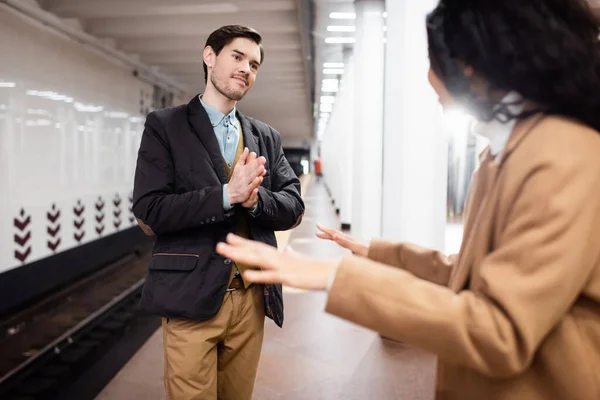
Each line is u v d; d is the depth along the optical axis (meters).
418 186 3.61
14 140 4.07
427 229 3.64
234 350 1.86
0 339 3.52
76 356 3.26
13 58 4.02
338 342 3.61
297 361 3.26
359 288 0.74
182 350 1.70
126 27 4.89
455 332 0.68
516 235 0.70
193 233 1.71
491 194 0.80
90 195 5.61
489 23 0.74
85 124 5.41
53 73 4.66
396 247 1.19
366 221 5.30
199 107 1.82
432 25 0.83
